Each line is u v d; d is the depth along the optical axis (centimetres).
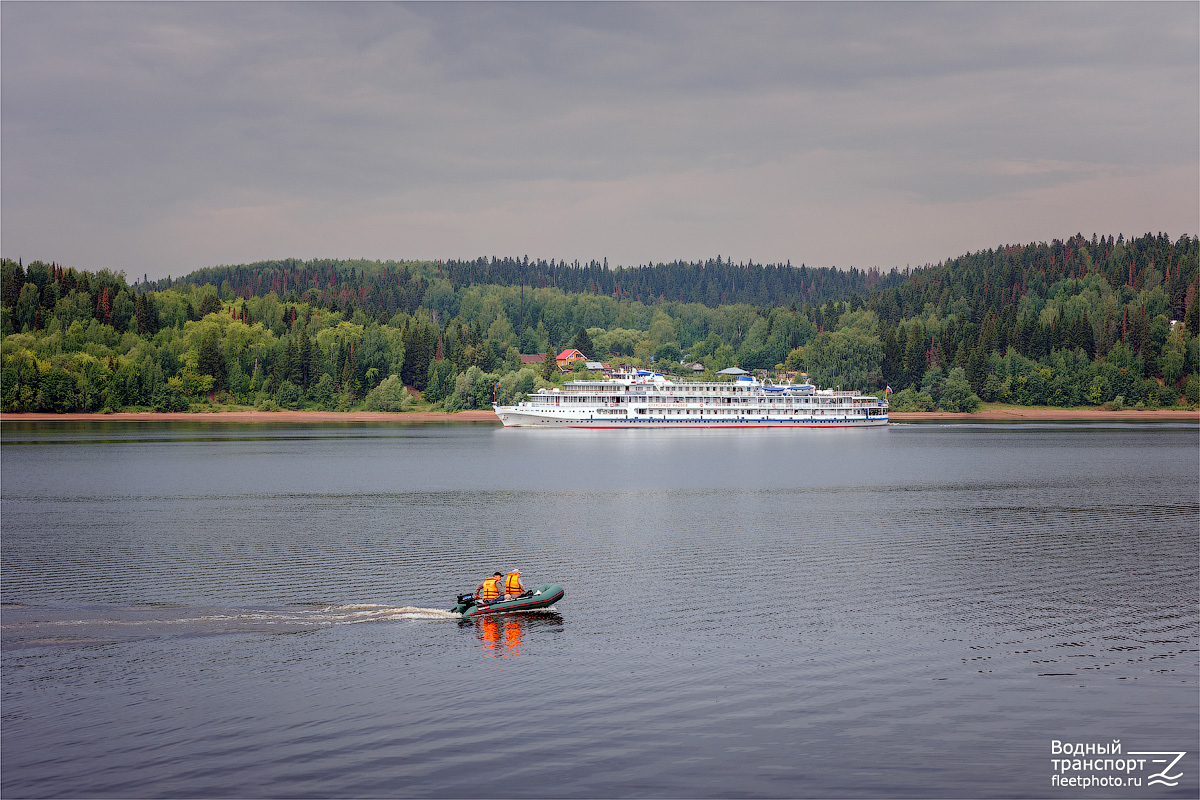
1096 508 9562
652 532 7925
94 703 3725
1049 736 3472
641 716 3628
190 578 5944
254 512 9225
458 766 3209
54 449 18088
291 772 3164
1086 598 5441
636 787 3081
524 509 9525
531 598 5106
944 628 4803
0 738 3406
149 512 9200
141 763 3222
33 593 5488
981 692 3884
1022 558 6681
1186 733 3491
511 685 3944
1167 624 4875
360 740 3403
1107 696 3841
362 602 5334
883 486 11950
